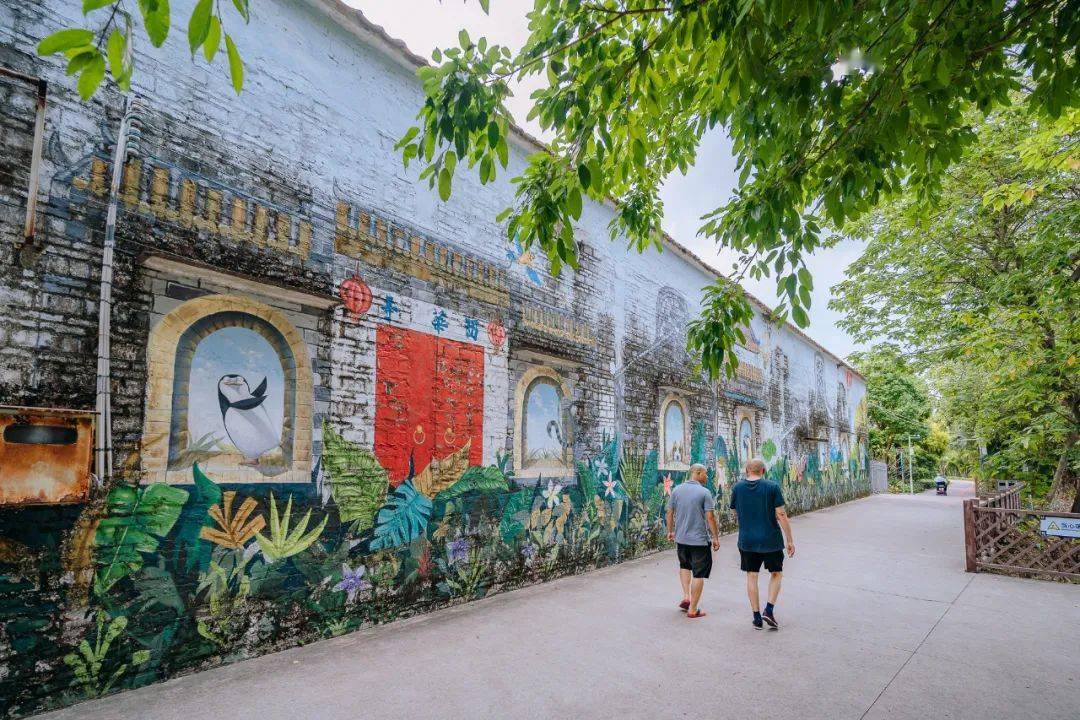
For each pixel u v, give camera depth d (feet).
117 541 12.66
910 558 32.99
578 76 11.37
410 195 20.42
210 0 6.12
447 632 17.61
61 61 12.59
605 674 14.53
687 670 14.90
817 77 10.05
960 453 72.90
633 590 23.71
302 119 17.24
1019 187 19.86
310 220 17.19
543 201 11.30
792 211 11.50
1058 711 12.80
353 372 17.99
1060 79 10.34
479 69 10.25
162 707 12.00
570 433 27.61
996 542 29.09
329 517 16.93
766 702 13.06
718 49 11.27
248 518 15.06
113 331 12.94
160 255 13.53
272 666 14.43
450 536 20.77
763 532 18.90
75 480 12.07
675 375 37.37
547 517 25.53
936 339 43.98
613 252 32.07
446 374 21.17
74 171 12.59
